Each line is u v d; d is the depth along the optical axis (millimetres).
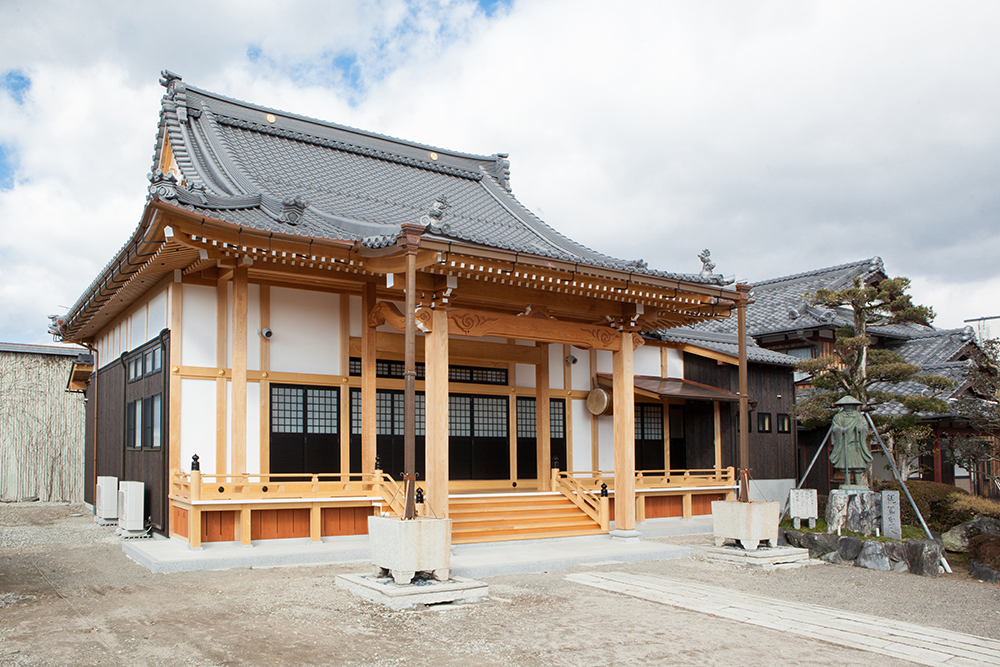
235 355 14508
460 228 19750
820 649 8195
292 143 21812
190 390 14258
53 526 18500
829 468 24344
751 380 22203
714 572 13367
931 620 10320
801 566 14625
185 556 12156
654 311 17406
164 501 14336
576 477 20125
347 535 14398
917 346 27656
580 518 16828
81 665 6887
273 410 15086
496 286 14961
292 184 19234
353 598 9852
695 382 22656
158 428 15102
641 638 8344
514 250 13375
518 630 8555
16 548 14461
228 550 12766
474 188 24500
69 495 27562
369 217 18219
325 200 18922
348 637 8062
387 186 21688
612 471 20812
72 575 11430
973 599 11914
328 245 13617
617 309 16797
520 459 19250
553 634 8398
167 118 19406
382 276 15688
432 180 23688
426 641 8000
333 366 15883
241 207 14312
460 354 17906
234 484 14117
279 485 13602
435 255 12617
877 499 15875
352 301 16328
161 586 10539
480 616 9195
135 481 16547
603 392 20000
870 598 11703
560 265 14008
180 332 14250
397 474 16953
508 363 19344
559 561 13172
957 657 8086
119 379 19016
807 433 24844
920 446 19922
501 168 25312
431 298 14227
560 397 20047
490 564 12438
